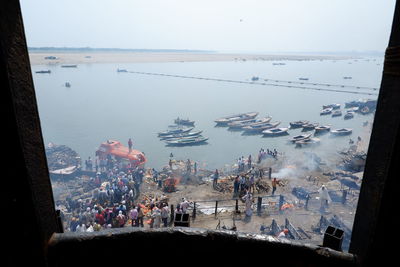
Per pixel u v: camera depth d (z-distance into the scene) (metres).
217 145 43.97
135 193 24.91
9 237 2.07
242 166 33.19
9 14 1.88
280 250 2.36
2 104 1.86
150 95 91.25
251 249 2.40
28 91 2.05
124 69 172.75
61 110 67.19
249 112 68.12
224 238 2.40
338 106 70.25
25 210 2.05
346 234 15.32
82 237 2.38
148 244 2.43
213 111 69.56
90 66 197.50
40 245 2.16
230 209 18.94
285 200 20.98
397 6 1.89
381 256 2.02
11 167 1.96
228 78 138.88
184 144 43.88
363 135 47.44
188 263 2.47
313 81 125.44
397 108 1.88
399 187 1.88
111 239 2.40
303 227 16.30
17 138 1.92
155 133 49.88
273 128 52.91
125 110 68.94
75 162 32.69
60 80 119.38
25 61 2.02
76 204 22.17
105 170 30.12
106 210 18.81
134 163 30.97
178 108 72.56
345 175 28.14
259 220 17.19
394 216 1.93
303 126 52.41
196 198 23.83
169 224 17.34
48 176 2.29
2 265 2.09
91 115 62.59
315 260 2.31
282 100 83.50
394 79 1.92
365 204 2.14
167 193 25.38
